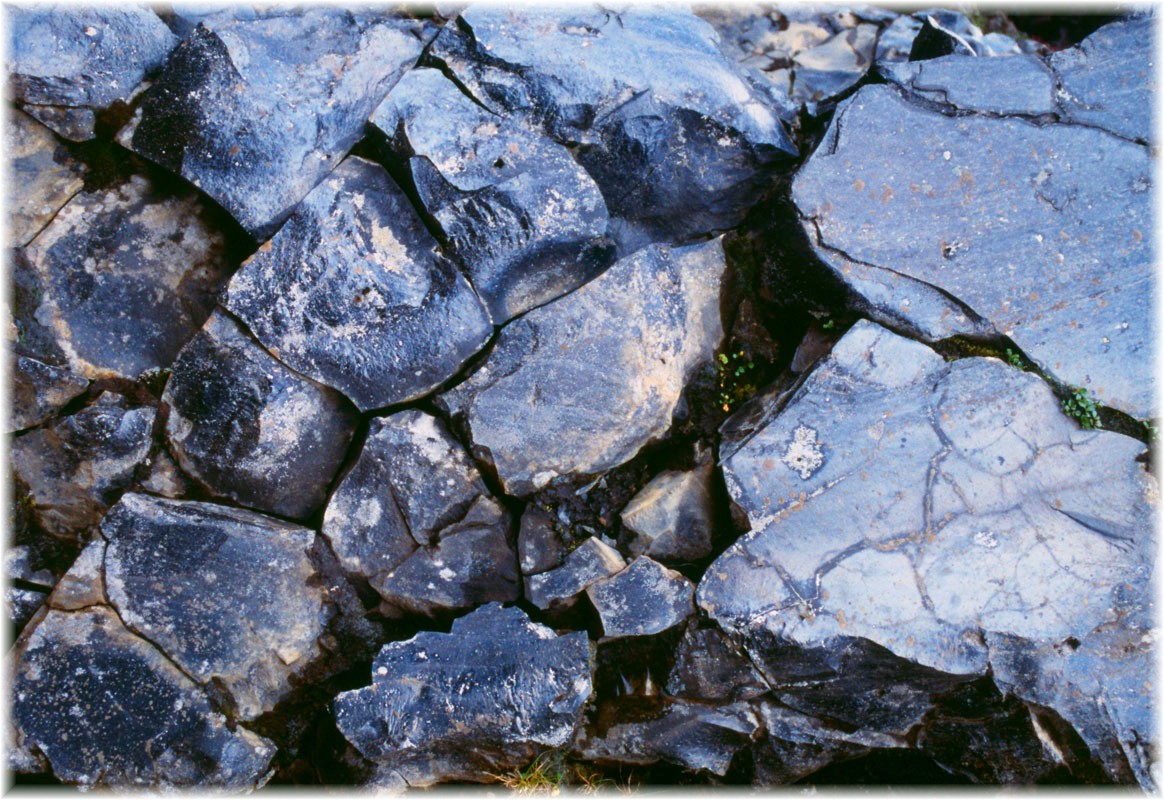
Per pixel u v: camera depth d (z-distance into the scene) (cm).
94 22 161
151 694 156
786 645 155
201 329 161
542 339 161
